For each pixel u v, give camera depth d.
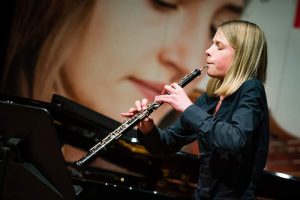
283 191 4.03
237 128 2.46
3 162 2.69
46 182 2.76
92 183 3.99
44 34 6.58
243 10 6.09
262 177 3.97
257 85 2.60
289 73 6.03
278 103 6.06
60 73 6.55
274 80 6.07
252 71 2.69
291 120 6.04
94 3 6.45
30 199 2.81
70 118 4.07
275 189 4.04
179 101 2.64
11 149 2.68
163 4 6.28
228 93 2.64
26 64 6.61
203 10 6.17
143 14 6.34
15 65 6.64
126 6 6.38
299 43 6.00
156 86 6.33
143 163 4.46
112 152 4.47
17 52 6.63
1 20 6.64
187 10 6.21
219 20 6.14
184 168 4.28
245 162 2.59
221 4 6.13
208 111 2.90
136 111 2.99
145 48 6.34
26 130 2.68
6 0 6.64
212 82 2.93
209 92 2.94
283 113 6.05
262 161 2.63
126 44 6.39
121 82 6.43
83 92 6.50
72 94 6.52
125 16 6.38
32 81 6.61
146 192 3.97
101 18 6.44
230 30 2.72
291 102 6.03
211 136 2.50
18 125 2.68
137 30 6.36
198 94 6.16
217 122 2.52
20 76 6.63
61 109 3.90
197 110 2.60
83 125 4.13
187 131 3.04
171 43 6.27
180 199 3.95
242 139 2.43
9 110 2.65
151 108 2.87
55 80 6.56
